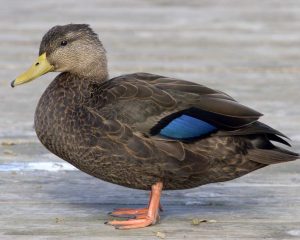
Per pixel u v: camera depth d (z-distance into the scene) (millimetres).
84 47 9070
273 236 8180
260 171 10625
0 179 10203
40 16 23078
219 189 9875
